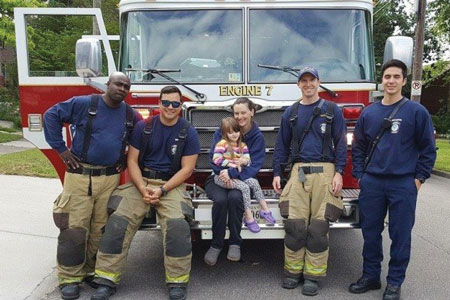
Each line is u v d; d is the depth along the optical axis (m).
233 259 4.44
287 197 4.44
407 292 4.54
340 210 4.42
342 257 5.61
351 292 4.48
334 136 4.46
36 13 5.18
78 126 4.34
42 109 5.27
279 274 5.00
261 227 4.48
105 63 5.50
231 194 4.41
